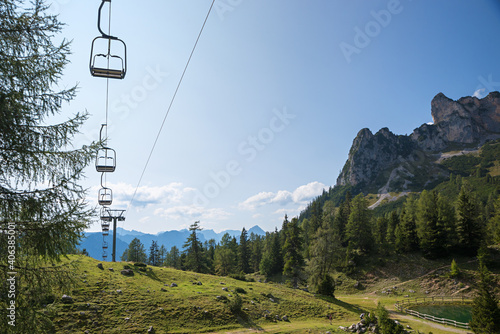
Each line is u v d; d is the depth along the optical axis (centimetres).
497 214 8200
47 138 927
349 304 5625
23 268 915
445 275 6944
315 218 11231
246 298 4950
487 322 3362
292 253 7869
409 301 6138
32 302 909
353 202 9625
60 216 924
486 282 3609
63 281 965
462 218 7812
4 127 841
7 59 852
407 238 8425
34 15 893
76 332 3047
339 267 8612
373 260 8519
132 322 3494
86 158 998
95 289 3972
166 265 12456
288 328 4022
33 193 909
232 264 9975
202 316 4000
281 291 5759
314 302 5322
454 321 4356
